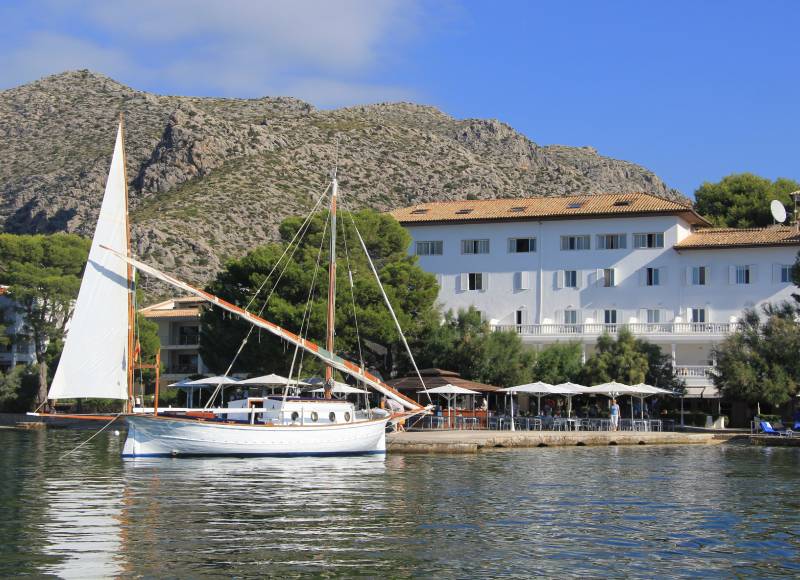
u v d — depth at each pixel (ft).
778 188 391.24
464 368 261.24
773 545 84.07
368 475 135.44
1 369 375.66
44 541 83.15
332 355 180.45
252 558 77.00
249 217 597.93
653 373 257.55
